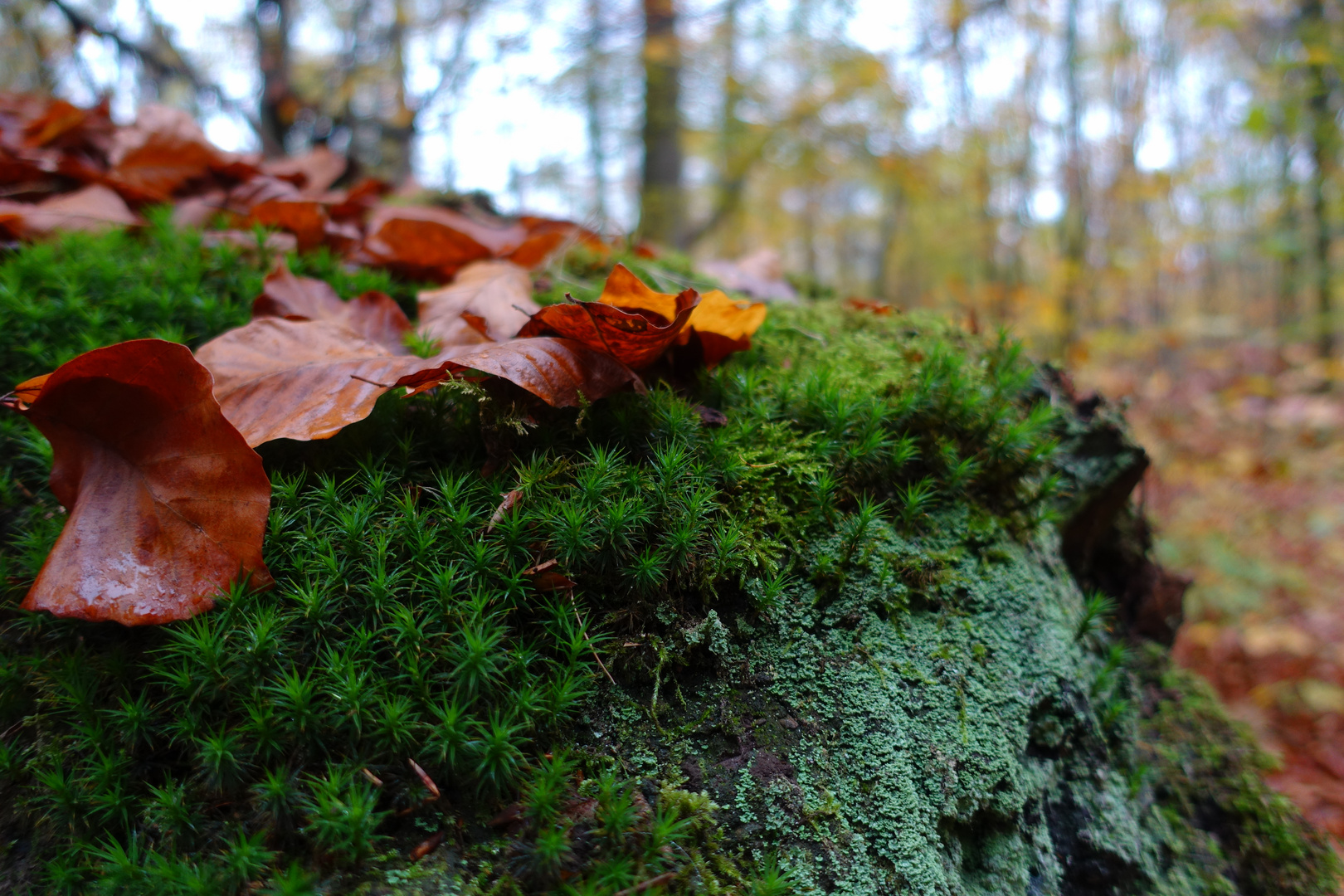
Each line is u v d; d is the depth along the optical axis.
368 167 0.73
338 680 0.23
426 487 0.26
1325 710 0.69
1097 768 0.31
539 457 0.27
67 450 0.25
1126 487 0.37
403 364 0.27
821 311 0.41
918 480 0.30
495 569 0.25
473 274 0.38
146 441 0.25
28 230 0.38
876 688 0.26
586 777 0.24
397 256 0.40
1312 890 0.32
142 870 0.22
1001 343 0.35
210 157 0.50
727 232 1.94
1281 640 0.72
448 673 0.23
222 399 0.27
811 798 0.24
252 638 0.23
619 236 0.51
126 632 0.25
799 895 0.23
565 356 0.27
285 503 0.26
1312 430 1.16
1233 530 0.95
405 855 0.22
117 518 0.24
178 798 0.23
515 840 0.23
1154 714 0.37
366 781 0.23
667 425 0.28
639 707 0.25
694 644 0.26
